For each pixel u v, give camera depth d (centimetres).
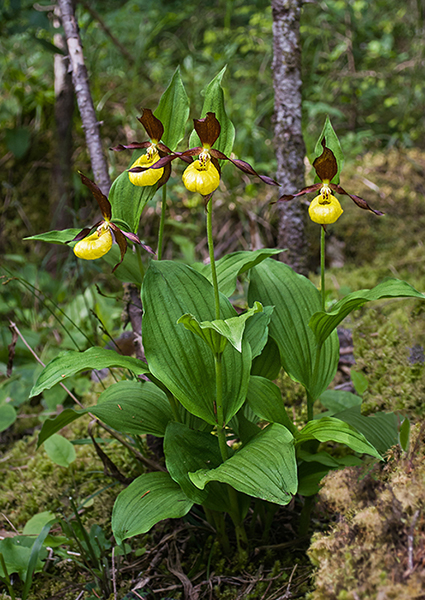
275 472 61
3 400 98
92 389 112
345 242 153
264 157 170
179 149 161
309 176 158
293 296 75
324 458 69
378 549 55
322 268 69
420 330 80
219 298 68
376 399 77
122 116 181
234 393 67
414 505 55
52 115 181
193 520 76
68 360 64
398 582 52
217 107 65
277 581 69
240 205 159
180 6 233
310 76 196
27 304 146
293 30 95
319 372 74
